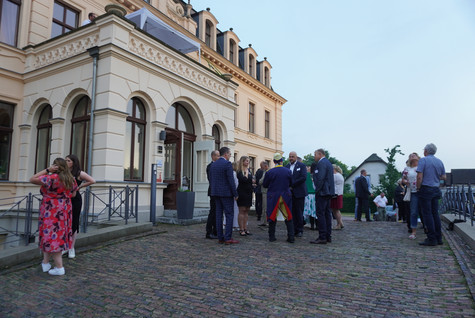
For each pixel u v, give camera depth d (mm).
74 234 4961
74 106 9180
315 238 6566
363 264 4492
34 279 4000
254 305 3184
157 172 9227
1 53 9625
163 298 3387
